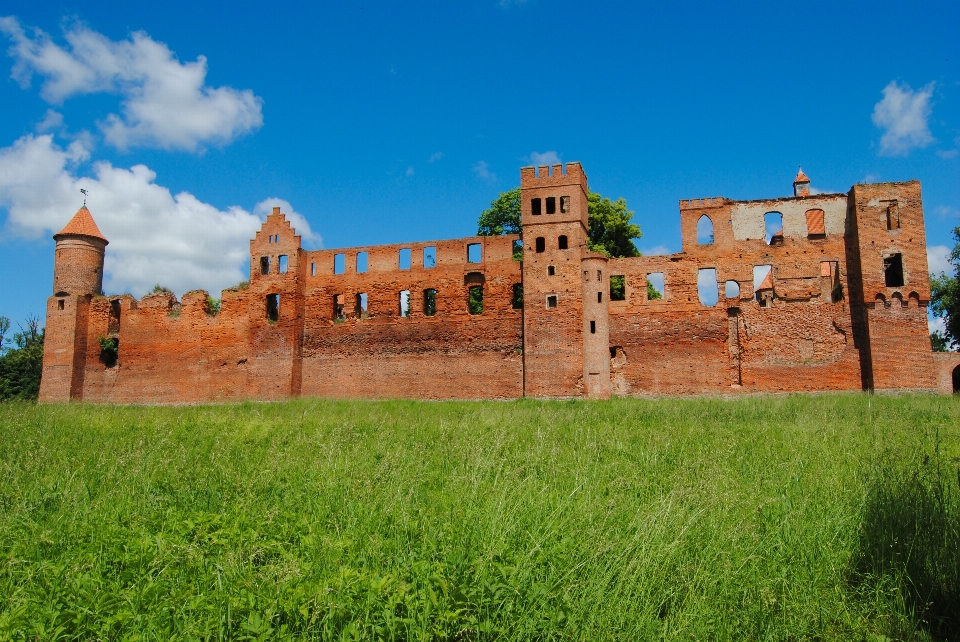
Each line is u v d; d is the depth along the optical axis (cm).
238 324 5522
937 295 6284
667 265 4756
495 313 5000
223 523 943
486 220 6269
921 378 4175
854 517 973
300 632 639
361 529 897
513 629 651
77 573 743
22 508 1054
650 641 657
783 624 729
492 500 942
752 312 4566
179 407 4275
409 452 1571
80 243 5931
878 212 4372
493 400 4850
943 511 922
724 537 873
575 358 4700
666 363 4656
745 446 1720
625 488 1169
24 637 621
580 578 732
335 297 5447
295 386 5322
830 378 4372
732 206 4716
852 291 4431
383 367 5200
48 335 5850
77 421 2672
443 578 706
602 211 5856
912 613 737
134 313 5825
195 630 629
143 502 1084
